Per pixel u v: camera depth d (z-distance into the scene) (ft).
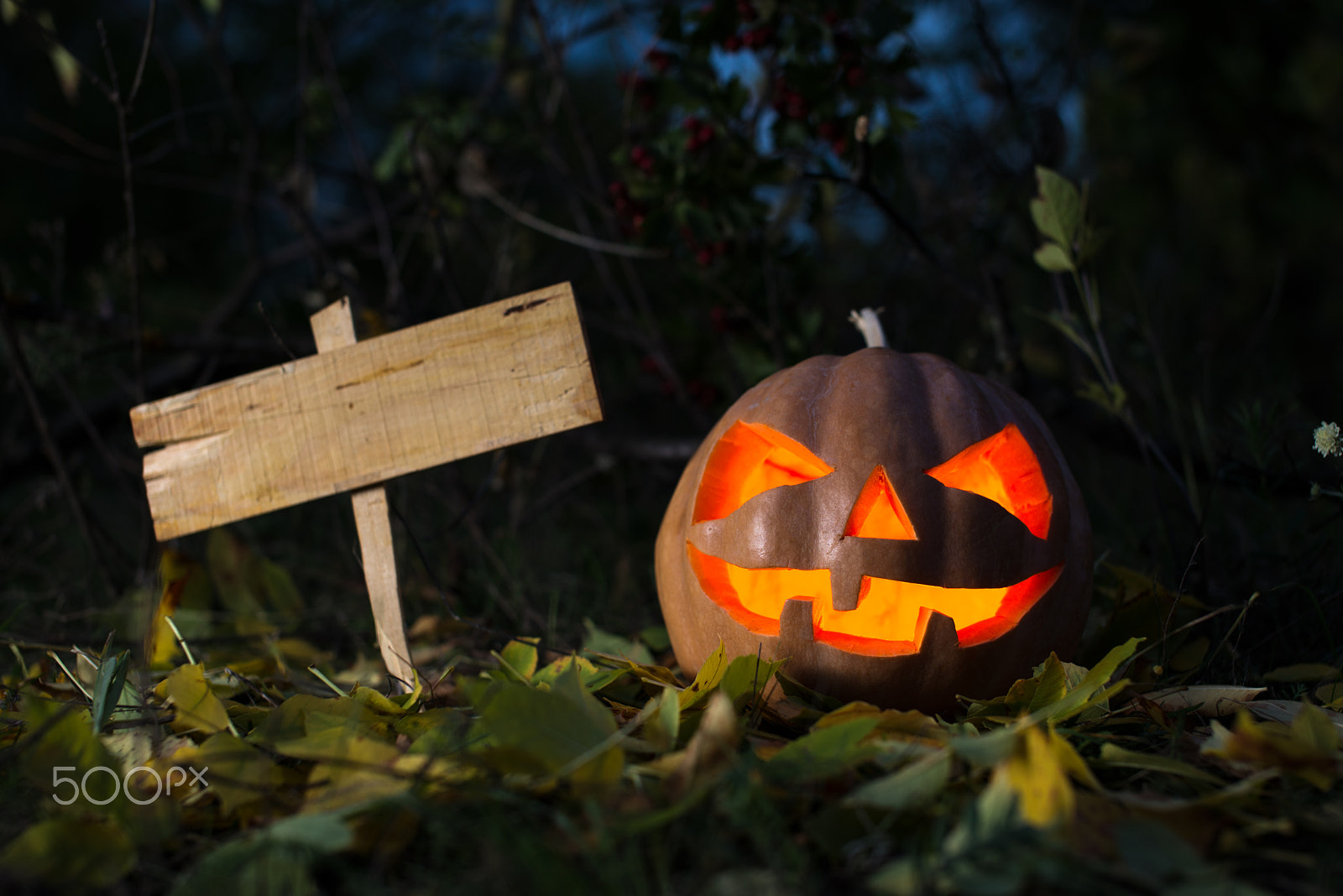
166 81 10.50
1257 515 4.20
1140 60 6.73
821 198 4.41
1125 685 2.86
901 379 3.23
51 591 4.21
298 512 4.81
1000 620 3.14
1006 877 2.42
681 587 3.29
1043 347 5.06
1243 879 2.55
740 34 4.31
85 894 2.56
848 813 2.59
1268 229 7.79
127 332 4.49
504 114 5.38
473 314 3.30
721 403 4.65
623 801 2.63
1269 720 3.03
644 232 4.32
